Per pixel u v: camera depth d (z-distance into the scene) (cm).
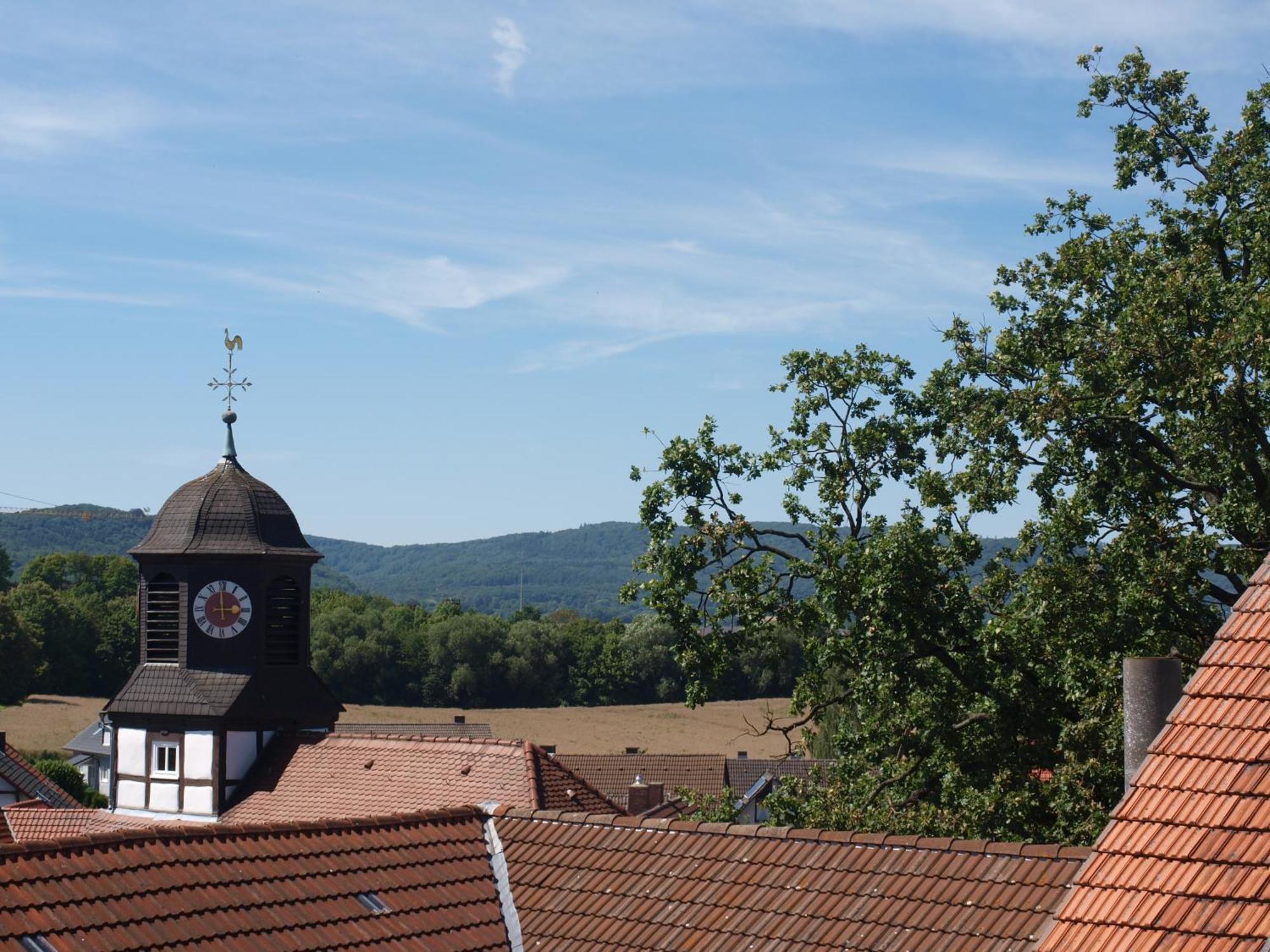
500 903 1742
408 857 1766
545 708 15062
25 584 14850
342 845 1734
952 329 3391
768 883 1638
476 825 1897
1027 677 2867
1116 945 1185
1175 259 3064
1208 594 2769
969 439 3209
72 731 11125
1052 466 2958
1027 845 1547
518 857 1822
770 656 3419
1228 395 2677
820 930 1533
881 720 3153
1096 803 2527
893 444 3447
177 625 4044
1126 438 2878
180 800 3953
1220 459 2909
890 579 2878
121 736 4066
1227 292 2819
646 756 7538
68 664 14038
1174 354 2733
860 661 3030
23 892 1418
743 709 14525
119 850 1541
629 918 1652
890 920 1512
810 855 1659
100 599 16288
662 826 1797
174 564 4053
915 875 1569
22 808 4116
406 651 15662
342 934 1569
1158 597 2623
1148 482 2892
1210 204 3152
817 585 3067
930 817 2845
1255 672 1305
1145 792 1280
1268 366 2628
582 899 1712
